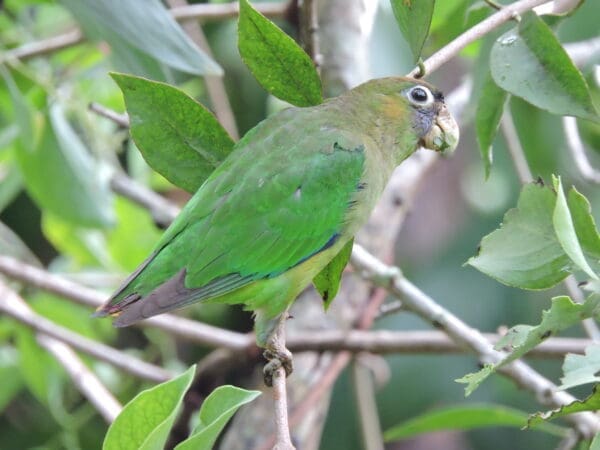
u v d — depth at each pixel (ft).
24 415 48.65
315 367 33.32
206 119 23.22
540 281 18.75
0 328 40.96
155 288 23.50
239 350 34.19
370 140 25.99
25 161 35.65
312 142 24.99
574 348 30.14
